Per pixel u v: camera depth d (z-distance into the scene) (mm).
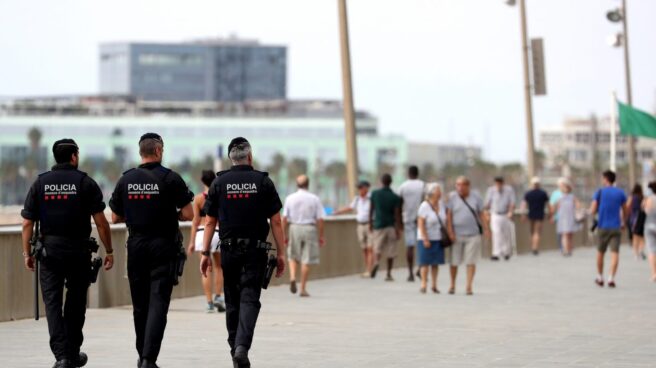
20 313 39125
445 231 51406
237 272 26500
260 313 42281
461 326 37906
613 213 55750
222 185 26453
